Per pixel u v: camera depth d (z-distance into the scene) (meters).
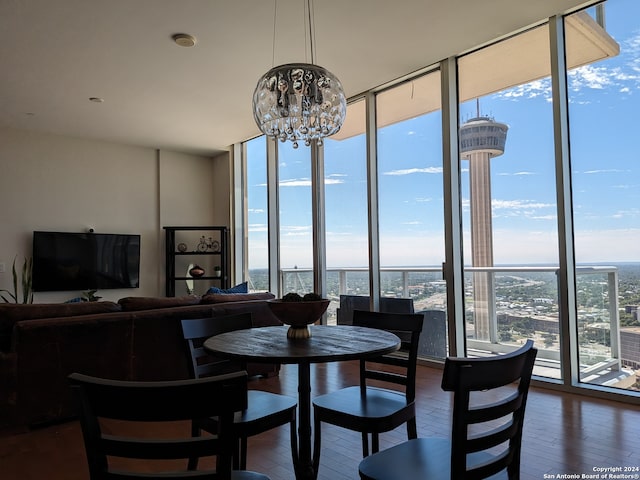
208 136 6.21
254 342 1.85
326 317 5.27
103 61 3.84
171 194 6.96
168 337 3.34
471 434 2.55
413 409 1.93
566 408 2.94
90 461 0.97
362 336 1.99
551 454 2.27
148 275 6.68
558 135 3.33
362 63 4.04
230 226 6.91
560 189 3.34
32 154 5.79
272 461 2.29
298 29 3.37
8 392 2.74
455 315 4.00
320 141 3.04
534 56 3.55
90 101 4.77
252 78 4.24
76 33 3.35
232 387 0.95
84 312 3.11
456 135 4.04
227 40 3.52
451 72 4.01
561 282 3.33
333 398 2.00
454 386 1.10
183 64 3.93
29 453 2.49
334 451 2.41
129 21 3.20
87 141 6.24
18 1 2.91
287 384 3.65
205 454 0.96
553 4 3.12
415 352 2.03
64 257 5.86
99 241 6.16
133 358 3.19
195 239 7.18
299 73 2.66
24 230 5.68
